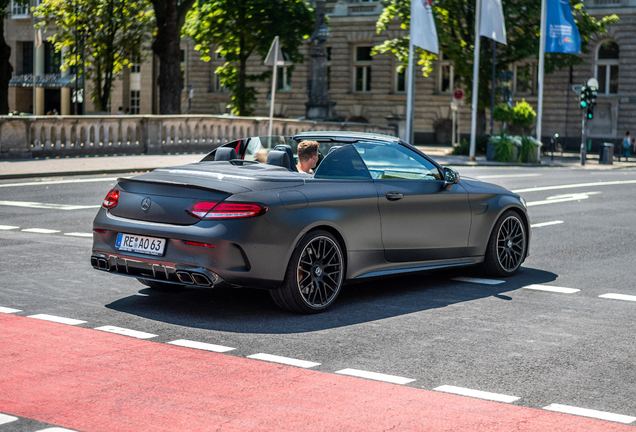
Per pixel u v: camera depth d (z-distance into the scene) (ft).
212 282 21.12
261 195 21.67
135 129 86.28
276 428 13.98
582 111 147.33
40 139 77.10
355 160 24.32
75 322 21.27
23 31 194.08
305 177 23.04
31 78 192.65
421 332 20.99
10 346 18.90
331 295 23.17
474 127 107.96
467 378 17.12
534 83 151.43
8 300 23.61
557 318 22.85
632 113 142.72
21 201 48.67
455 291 26.43
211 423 14.19
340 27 165.68
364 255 23.99
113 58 153.48
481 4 105.50
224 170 23.04
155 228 21.81
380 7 161.38
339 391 16.12
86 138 81.25
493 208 28.07
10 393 15.66
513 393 16.19
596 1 143.13
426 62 129.18
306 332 20.80
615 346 19.90
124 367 17.48
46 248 32.71
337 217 23.03
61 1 147.13
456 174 26.66
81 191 54.39
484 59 124.98
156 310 22.84
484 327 21.63
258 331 20.81
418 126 160.76
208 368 17.53
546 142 149.48
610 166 112.68
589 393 16.26
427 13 97.81
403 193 24.99
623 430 14.17
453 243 26.81
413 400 15.65
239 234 21.09
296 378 16.93
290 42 134.41
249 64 173.88
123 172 68.90
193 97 181.57
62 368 17.31
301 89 169.89
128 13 151.74
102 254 23.00
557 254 34.45
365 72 166.50
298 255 22.04
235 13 133.69
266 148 26.50
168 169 23.68
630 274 29.99
